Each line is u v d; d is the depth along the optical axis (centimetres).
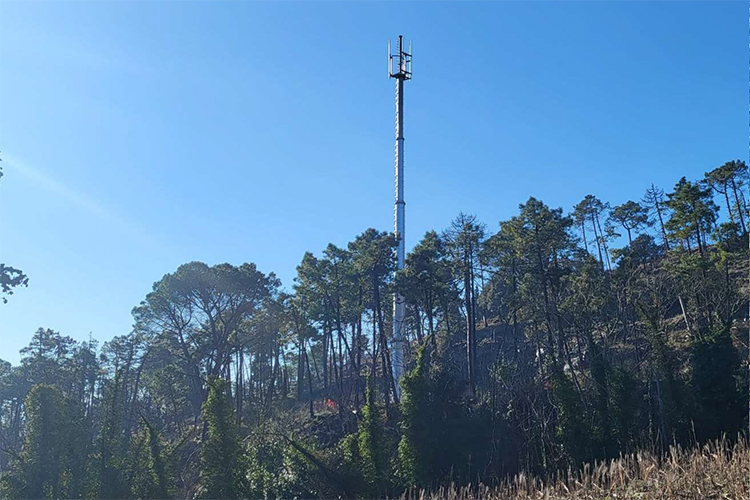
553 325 4009
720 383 2911
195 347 5588
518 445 3156
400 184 5331
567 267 4247
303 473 3075
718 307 3862
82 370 5981
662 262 5366
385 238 4725
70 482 3419
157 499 3262
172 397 5697
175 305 5322
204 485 3231
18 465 3512
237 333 5709
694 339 3297
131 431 5466
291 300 5453
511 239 4422
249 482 3183
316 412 5350
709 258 4503
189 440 4588
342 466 3081
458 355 5297
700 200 4916
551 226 4053
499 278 5322
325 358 5978
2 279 2459
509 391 3422
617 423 2981
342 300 5366
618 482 1941
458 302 5284
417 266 4472
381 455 3086
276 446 3347
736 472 1714
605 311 4212
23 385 6381
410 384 3244
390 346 4744
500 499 2252
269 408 5566
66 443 3522
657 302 3662
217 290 5256
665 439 2905
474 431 3183
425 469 3050
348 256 5081
